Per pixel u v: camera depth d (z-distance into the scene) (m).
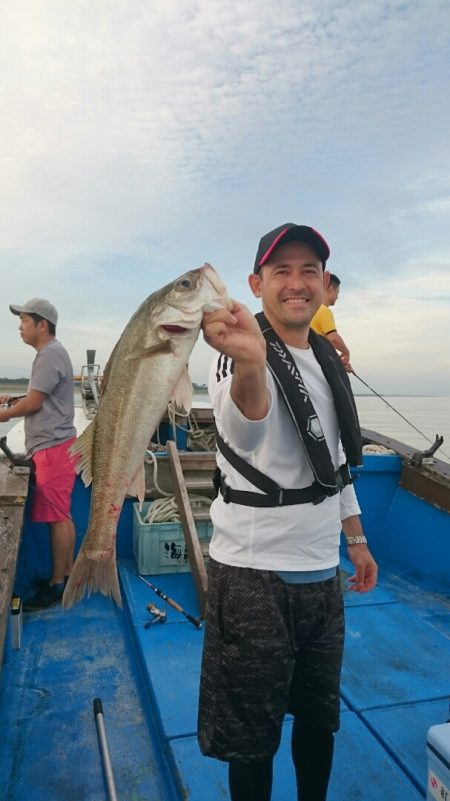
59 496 4.24
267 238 1.97
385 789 2.40
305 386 1.92
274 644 1.77
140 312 1.88
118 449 1.97
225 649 1.81
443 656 3.47
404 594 4.63
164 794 2.45
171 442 4.98
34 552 4.87
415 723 2.81
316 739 1.99
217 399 1.70
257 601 1.78
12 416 4.24
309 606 1.84
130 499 5.20
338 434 2.06
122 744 2.76
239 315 1.44
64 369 4.23
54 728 2.86
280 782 2.40
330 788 2.40
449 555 4.74
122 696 3.15
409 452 5.52
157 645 3.44
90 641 3.76
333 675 1.92
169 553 4.61
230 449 1.84
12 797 2.41
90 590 2.08
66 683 3.26
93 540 2.07
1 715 2.95
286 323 1.96
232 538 1.85
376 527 5.51
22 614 4.09
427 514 5.02
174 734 2.62
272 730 1.79
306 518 1.83
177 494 4.58
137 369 1.86
